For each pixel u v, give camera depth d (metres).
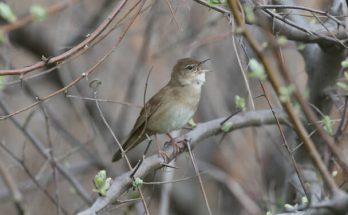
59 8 5.93
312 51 10.02
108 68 15.16
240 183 14.62
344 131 8.49
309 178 9.73
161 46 14.20
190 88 10.93
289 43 12.54
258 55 5.30
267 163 14.37
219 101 15.02
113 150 13.84
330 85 9.88
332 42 9.03
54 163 10.12
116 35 14.51
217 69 15.05
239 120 9.59
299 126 5.35
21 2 14.66
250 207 13.43
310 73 10.07
